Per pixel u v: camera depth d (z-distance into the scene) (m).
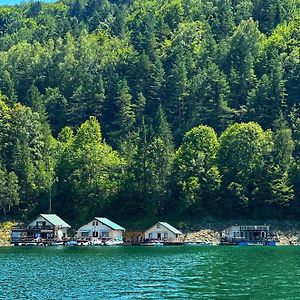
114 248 174.75
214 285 77.25
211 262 112.56
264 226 194.88
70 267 104.75
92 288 75.38
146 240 198.88
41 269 101.31
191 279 83.75
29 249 170.00
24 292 72.62
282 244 191.50
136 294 69.75
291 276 87.12
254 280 82.31
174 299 66.00
